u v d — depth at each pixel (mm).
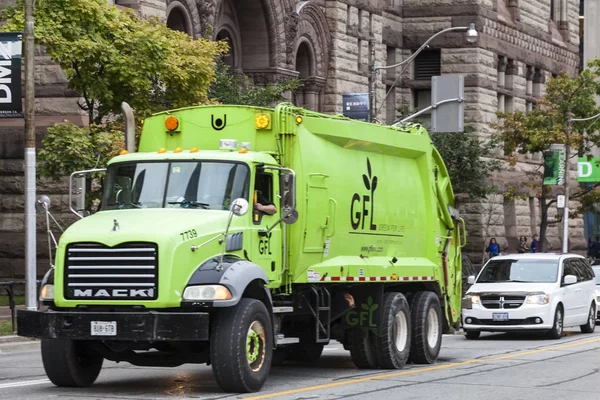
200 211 18109
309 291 20359
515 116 62312
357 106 45500
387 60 69875
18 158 41750
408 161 24500
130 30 33938
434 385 19750
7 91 30453
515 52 75500
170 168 18719
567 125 60500
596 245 89062
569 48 86250
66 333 17094
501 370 22891
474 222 68938
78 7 32812
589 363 24781
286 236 19359
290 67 55531
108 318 16922
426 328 23891
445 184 26062
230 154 18641
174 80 34594
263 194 18891
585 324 36688
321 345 22922
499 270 35344
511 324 33375
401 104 64500
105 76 33500
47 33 32188
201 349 18359
